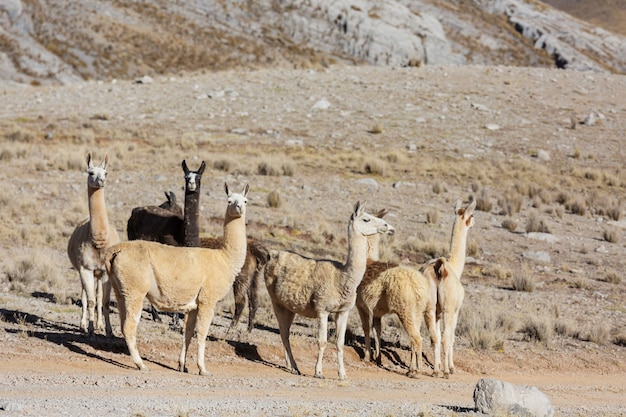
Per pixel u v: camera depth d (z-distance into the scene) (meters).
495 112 154.38
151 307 56.44
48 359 41.28
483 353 55.72
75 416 28.03
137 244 40.00
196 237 51.22
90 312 46.12
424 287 47.19
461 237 50.94
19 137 126.62
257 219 91.06
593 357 57.69
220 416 30.00
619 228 105.19
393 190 112.12
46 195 98.69
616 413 38.44
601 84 184.12
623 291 77.88
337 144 133.62
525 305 69.38
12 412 28.08
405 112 151.75
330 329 56.53
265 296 64.19
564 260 88.56
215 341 49.47
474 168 125.06
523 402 34.00
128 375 39.19
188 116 146.88
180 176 111.19
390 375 47.56
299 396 37.28
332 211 99.75
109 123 141.12
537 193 116.88
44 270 65.50
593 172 126.75
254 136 135.62
